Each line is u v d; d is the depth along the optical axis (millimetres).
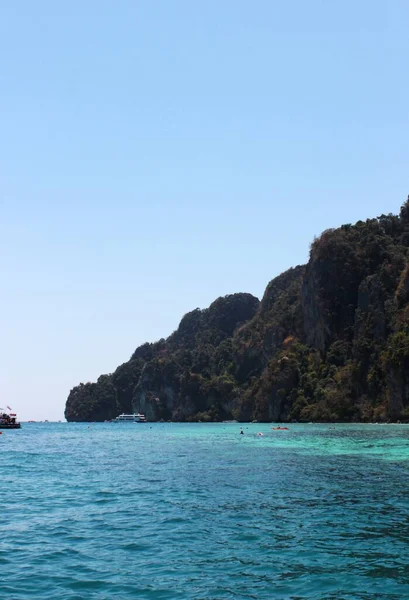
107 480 41594
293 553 20219
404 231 193125
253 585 17094
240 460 53469
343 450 62281
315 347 186000
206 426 186250
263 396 189125
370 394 149250
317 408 160750
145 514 27812
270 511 27594
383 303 162000
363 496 31516
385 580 17297
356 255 183625
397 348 139750
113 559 20047
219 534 23203
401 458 52625
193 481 38969
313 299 188375
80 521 26547
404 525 24219
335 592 16375
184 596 16312
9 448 84438
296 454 58375
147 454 66625
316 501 30109
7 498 33688
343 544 21266
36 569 18984
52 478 43625
